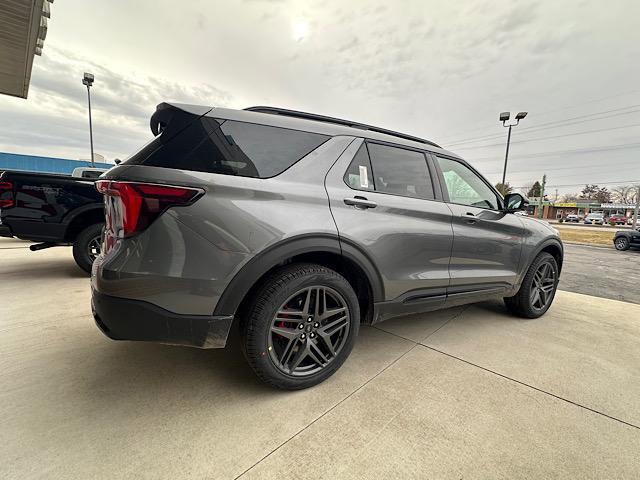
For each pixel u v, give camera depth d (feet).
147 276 4.79
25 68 23.35
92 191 13.04
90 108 52.37
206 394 5.84
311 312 6.15
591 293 15.85
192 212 4.93
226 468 4.25
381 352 7.86
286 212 5.63
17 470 4.04
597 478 4.32
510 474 4.33
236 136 5.70
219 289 5.09
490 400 5.97
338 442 4.80
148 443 4.61
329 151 6.54
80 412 5.20
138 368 6.62
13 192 12.00
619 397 6.18
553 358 7.77
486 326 9.90
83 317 9.16
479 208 9.03
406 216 7.28
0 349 7.22
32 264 15.79
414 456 4.58
